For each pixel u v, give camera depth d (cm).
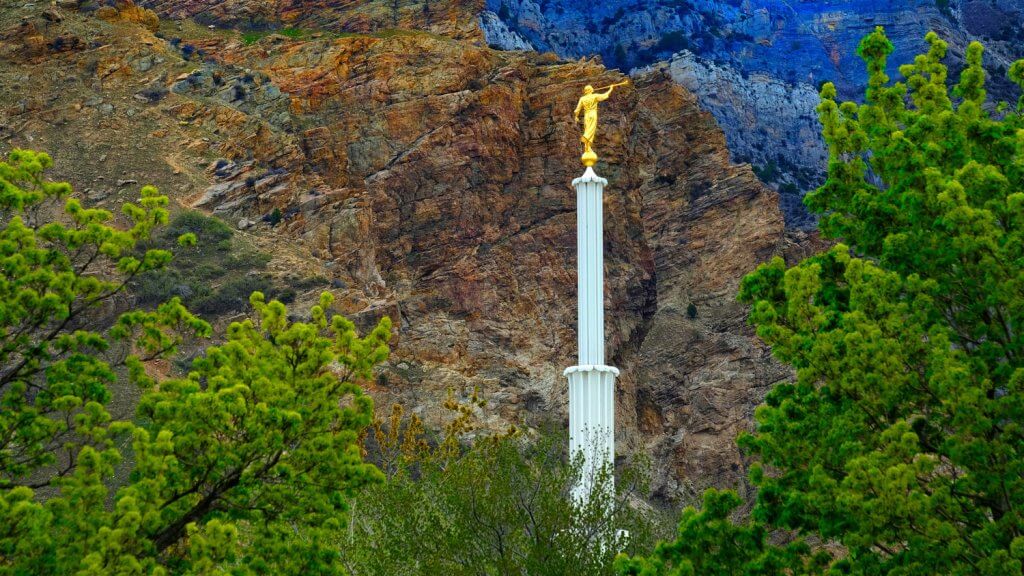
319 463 9919
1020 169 10200
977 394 9056
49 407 10125
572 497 12950
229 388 9694
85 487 9038
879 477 8919
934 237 9831
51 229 10500
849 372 9594
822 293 10756
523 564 12281
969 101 10881
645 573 9888
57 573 8812
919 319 9675
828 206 11169
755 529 10006
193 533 9044
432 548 12481
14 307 10081
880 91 11544
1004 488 9012
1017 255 9538
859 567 9219
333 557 9756
